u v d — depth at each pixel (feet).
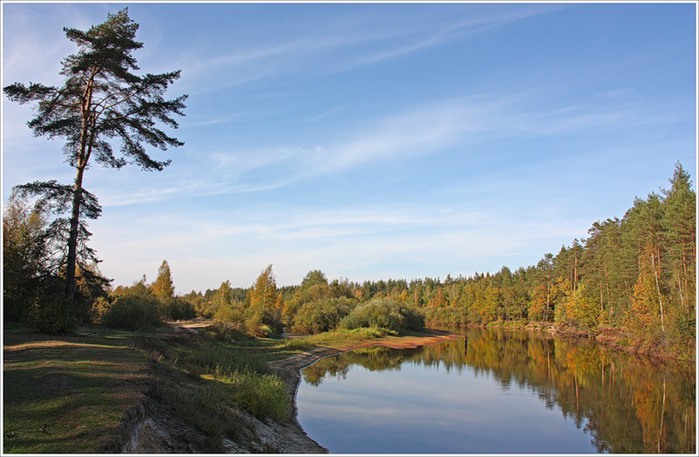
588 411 72.13
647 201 209.36
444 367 117.80
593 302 250.16
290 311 260.01
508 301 369.09
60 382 37.73
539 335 258.98
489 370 113.09
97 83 83.20
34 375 39.32
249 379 54.90
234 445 38.91
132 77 81.05
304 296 296.71
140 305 94.07
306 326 209.26
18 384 36.45
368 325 209.15
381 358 135.64
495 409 72.49
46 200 75.82
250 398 51.57
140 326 88.89
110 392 36.04
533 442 56.65
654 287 171.12
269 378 59.72
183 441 34.40
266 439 45.16
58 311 67.10
